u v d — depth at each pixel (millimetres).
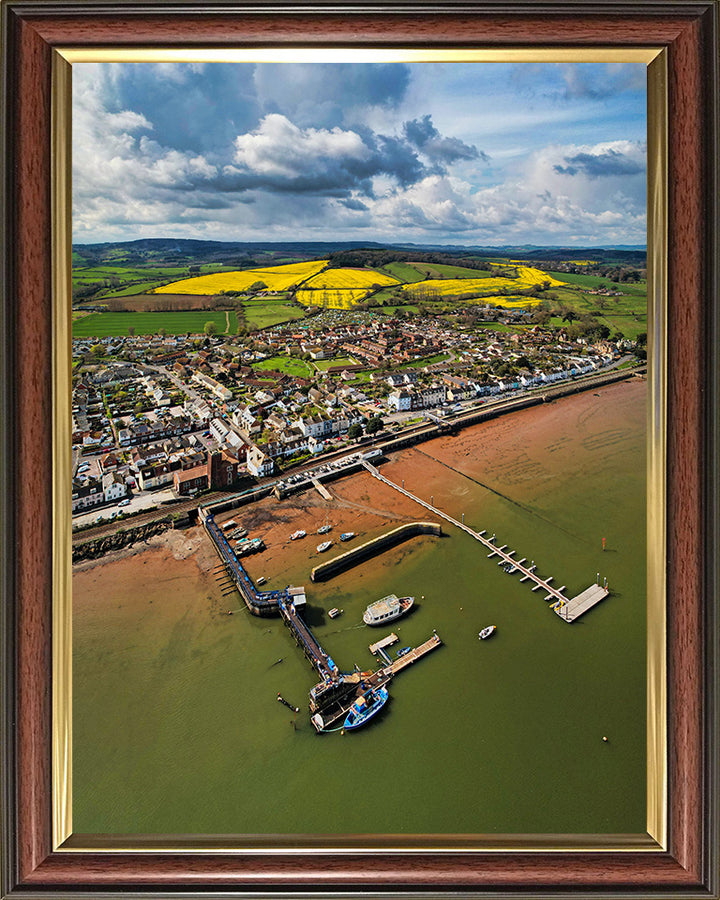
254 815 79312
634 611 123000
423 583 133125
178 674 106812
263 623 121375
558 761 86688
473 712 97125
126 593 128625
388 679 103750
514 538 148875
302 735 93188
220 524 153500
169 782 84812
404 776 84688
